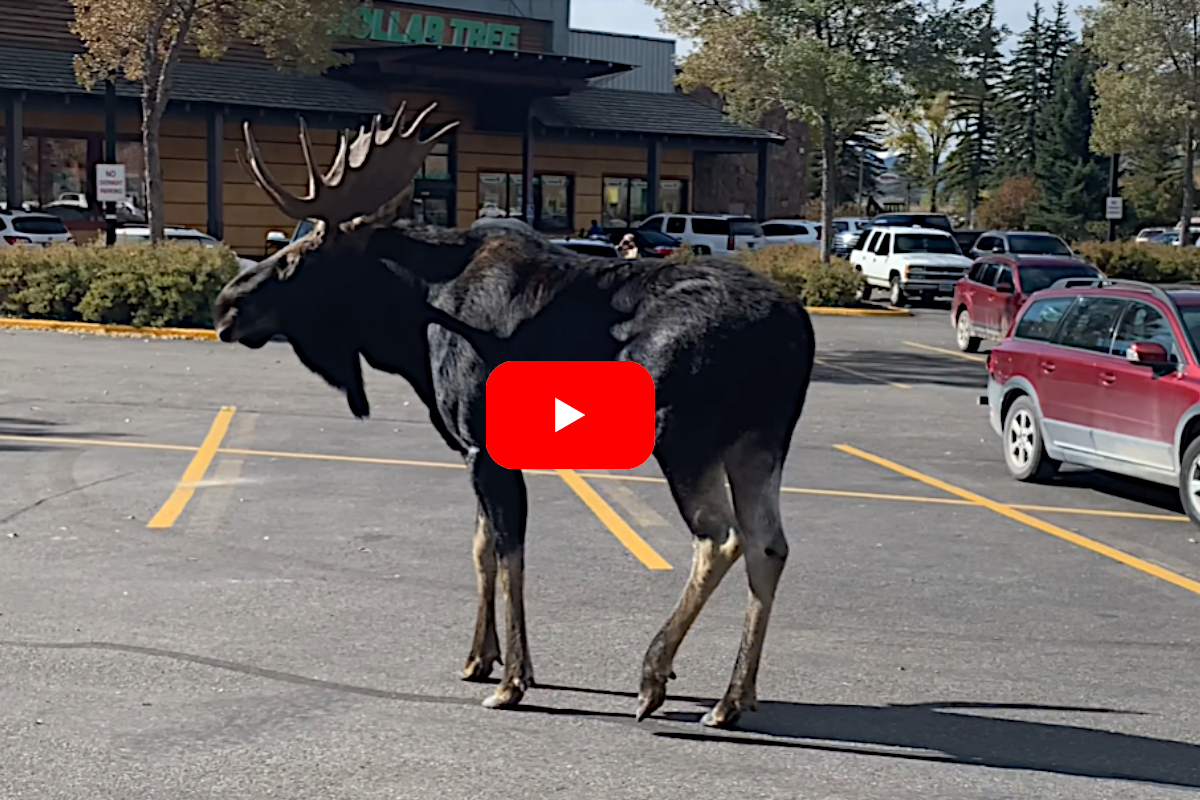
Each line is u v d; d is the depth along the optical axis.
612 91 56.16
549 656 7.98
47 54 41.97
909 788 6.16
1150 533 11.81
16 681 7.37
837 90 35.31
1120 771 6.41
